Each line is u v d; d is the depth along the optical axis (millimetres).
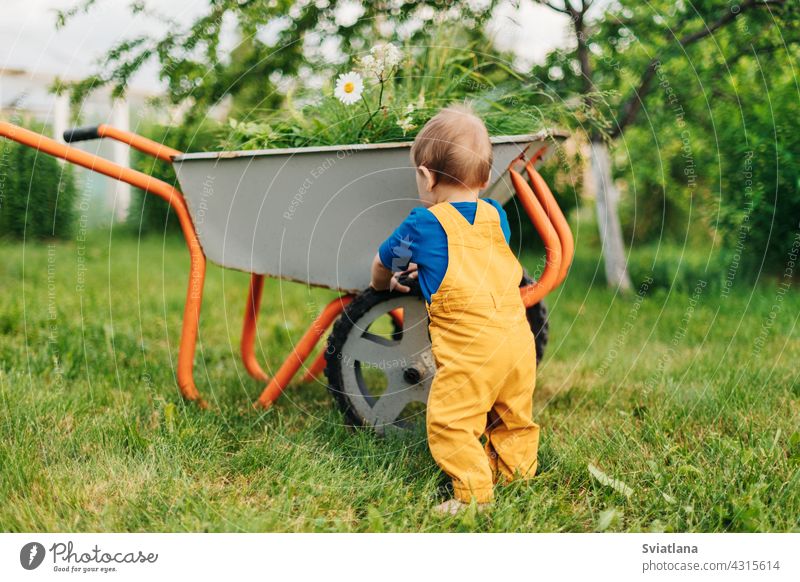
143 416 2105
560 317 3641
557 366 2785
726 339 3031
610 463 1842
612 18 3326
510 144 1751
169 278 4664
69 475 1707
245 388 2365
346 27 2906
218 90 3021
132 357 2711
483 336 1601
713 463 1789
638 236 5547
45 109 4344
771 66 3432
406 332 1869
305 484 1663
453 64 2260
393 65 1974
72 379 2441
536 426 1731
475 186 1721
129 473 1721
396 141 1966
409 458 1814
